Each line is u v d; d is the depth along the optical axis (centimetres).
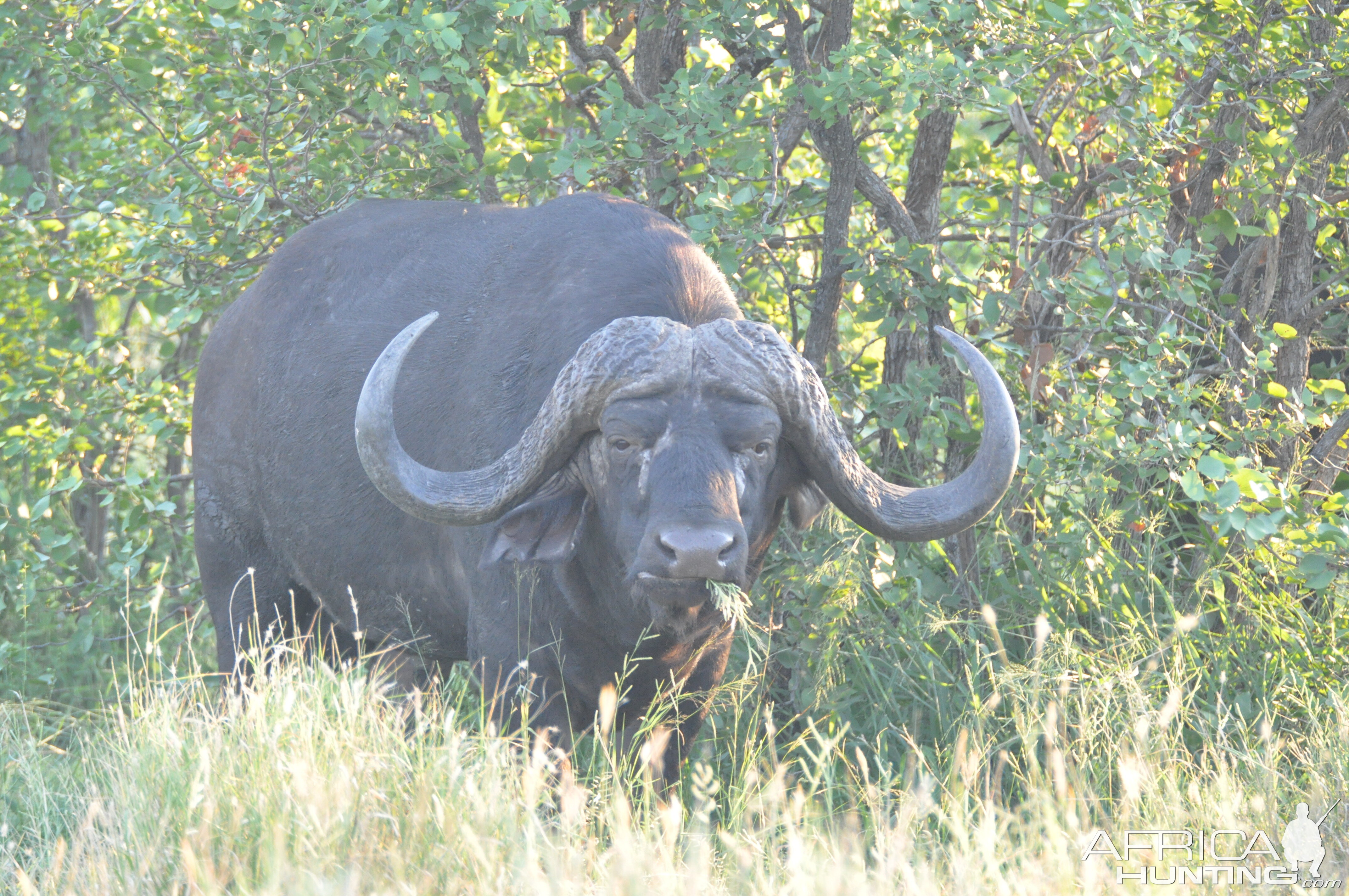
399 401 1636
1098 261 1942
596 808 1370
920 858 1179
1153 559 1830
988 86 1723
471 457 1528
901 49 1833
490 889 1027
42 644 2327
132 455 2766
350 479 1702
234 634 1892
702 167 1917
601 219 1573
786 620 1919
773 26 2077
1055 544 1869
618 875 1051
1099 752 1514
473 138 2150
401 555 1678
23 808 1473
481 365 1552
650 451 1256
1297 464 1836
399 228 1794
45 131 2734
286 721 1234
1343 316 1995
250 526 1880
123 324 2962
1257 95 1891
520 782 1295
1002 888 1061
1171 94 2161
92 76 2086
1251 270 1931
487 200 2094
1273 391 1703
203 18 2058
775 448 1302
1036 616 1831
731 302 1506
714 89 1894
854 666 1839
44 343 2439
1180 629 1500
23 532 2139
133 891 1086
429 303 1675
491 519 1330
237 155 2038
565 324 1463
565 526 1358
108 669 2231
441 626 1698
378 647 1866
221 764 1221
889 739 1747
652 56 2150
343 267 1794
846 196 1906
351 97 1927
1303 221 1906
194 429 1931
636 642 1436
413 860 1104
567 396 1297
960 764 1389
